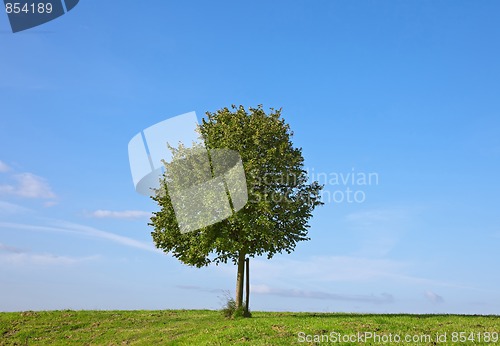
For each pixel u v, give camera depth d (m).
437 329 24.41
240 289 32.69
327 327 24.91
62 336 30.36
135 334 28.88
